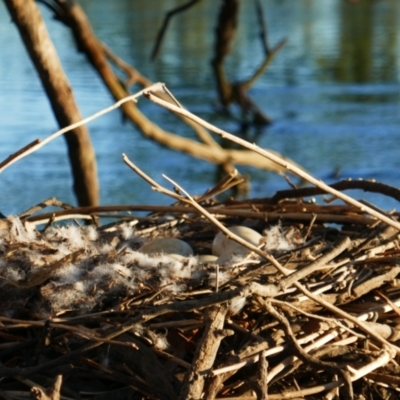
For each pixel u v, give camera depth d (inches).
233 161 334.0
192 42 827.4
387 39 857.5
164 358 91.4
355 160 416.5
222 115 533.6
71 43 792.3
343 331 96.4
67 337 92.3
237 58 746.2
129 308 94.7
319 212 131.1
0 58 701.3
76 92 547.8
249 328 94.0
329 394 92.2
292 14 1135.0
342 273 104.0
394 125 492.1
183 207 129.2
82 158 222.2
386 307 100.7
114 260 99.0
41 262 98.4
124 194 351.6
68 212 129.0
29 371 86.7
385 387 97.3
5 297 97.3
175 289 96.1
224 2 470.3
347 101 566.9
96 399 89.3
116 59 318.3
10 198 332.8
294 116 527.5
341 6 1216.8
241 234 114.8
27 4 205.2
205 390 84.8
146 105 541.3
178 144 318.7
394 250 112.4
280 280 92.0
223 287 96.7
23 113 484.4
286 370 90.3
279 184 381.1
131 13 1099.9
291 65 715.4
